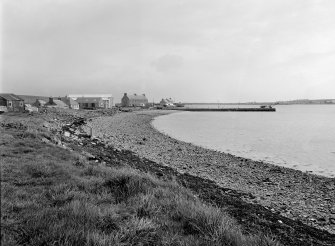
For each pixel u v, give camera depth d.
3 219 5.36
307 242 8.25
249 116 127.94
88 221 5.58
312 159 28.75
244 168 22.73
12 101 77.81
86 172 10.70
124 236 5.26
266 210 11.93
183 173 19.69
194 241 5.47
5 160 11.18
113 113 109.94
